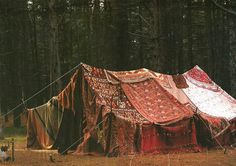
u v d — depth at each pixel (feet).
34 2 111.75
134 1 93.45
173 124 58.65
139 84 65.16
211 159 52.49
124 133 56.85
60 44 127.44
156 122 57.88
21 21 128.57
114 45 100.94
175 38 111.86
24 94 133.59
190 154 56.90
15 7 104.63
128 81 64.28
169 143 58.23
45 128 65.67
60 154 58.95
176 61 113.19
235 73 88.38
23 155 59.06
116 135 56.70
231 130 63.52
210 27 113.09
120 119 57.06
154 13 77.36
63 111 60.70
